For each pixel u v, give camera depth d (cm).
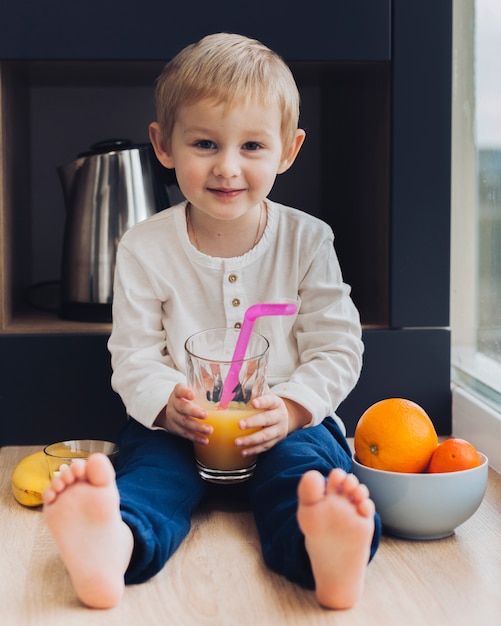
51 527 94
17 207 173
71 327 157
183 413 119
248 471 122
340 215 187
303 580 103
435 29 152
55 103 194
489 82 153
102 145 170
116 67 162
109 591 97
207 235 137
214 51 127
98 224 164
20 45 149
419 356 157
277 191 198
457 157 169
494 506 127
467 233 164
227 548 113
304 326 139
